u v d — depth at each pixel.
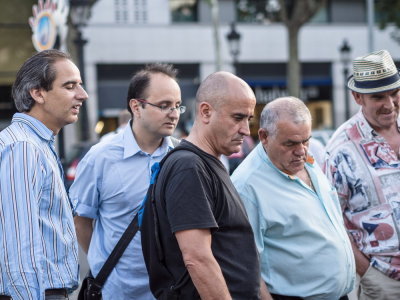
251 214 4.24
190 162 3.37
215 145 3.55
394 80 4.76
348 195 4.96
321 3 27.09
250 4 34.72
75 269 3.70
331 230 4.34
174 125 4.69
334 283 4.24
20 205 3.41
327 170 5.04
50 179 3.61
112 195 4.70
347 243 4.43
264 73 35.09
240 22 34.78
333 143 5.07
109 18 32.97
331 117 36.09
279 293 4.24
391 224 4.79
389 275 4.79
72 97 3.79
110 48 33.00
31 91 3.74
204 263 3.25
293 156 4.23
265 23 34.91
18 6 18.78
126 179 4.69
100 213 4.83
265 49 34.84
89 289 4.69
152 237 3.52
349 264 4.36
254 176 4.31
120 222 4.71
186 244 3.26
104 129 33.28
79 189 4.80
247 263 3.47
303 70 35.78
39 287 3.38
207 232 3.30
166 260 3.46
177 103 4.68
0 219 3.43
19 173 3.45
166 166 3.46
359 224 4.91
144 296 4.60
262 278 4.13
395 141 4.96
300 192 4.34
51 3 11.59
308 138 4.23
